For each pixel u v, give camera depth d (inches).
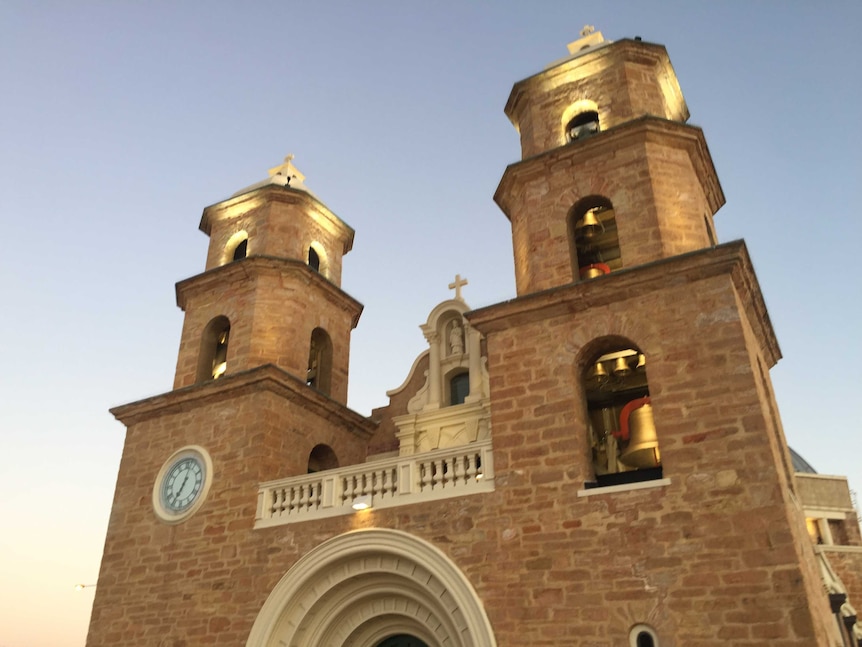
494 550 580.1
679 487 532.1
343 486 692.7
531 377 625.9
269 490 721.6
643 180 679.1
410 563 624.1
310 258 983.0
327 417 857.5
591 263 727.1
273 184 939.3
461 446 637.3
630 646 504.1
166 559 739.4
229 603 681.6
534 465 593.3
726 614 483.5
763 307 655.8
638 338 595.2
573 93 781.3
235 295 878.4
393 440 925.8
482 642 549.3
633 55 770.2
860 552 940.0
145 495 791.7
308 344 883.4
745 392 537.6
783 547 483.5
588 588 532.7
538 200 719.7
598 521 549.6
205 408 805.9
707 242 668.7
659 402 564.7
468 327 916.0
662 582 510.9
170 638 694.5
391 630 662.5
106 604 747.4
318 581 663.8
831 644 514.3
